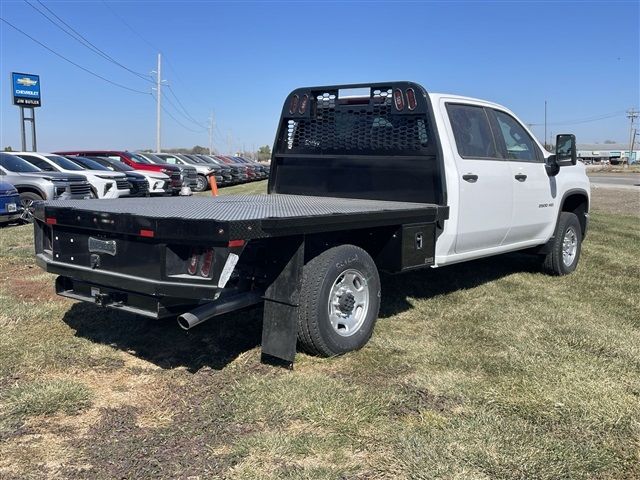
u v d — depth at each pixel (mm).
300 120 6109
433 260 4961
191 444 2941
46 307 5234
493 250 5930
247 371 3871
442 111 5207
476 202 5441
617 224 12352
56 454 2848
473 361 4082
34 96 31688
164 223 3381
